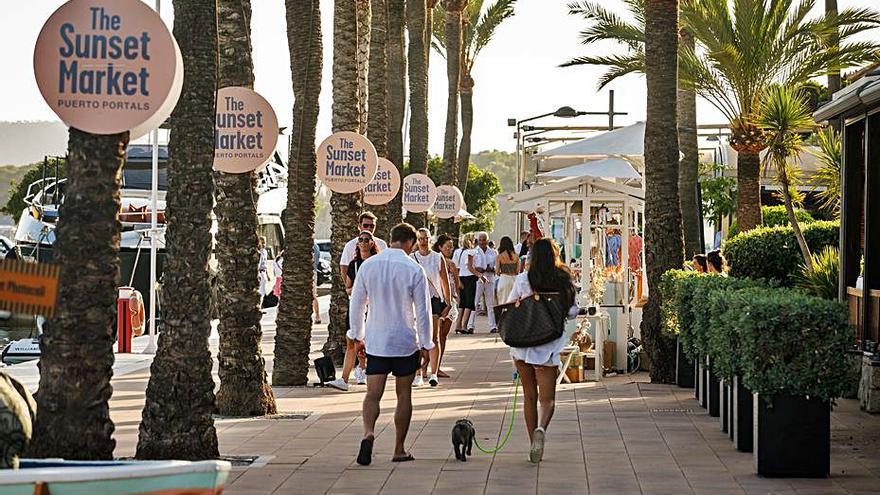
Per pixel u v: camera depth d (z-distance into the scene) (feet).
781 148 77.61
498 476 34.04
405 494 31.48
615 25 101.04
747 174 93.40
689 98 98.02
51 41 27.27
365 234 54.54
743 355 33.60
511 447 39.34
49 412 27.76
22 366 68.80
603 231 66.85
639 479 33.45
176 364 34.91
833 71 92.43
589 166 75.20
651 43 60.44
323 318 116.98
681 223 60.08
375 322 36.24
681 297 49.73
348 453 38.04
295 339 58.39
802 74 92.38
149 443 34.83
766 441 33.65
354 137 59.93
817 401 33.47
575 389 56.44
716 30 91.97
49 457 27.58
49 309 18.19
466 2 137.90
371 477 33.88
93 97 27.30
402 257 36.45
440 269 58.08
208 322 35.45
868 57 91.76
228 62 45.85
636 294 70.54
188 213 34.99
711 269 58.54
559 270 36.58
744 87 91.86
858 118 52.85
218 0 46.19
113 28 27.30
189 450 34.88
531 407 37.47
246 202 46.98
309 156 59.16
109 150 27.94
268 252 139.33
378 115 79.00
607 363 64.18
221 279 47.14
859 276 54.44
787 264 68.69
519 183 171.12
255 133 44.32
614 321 64.59
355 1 67.21
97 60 27.30
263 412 47.21
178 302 34.99
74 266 27.84
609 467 35.42
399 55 97.04
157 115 27.45
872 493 31.27
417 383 59.06
